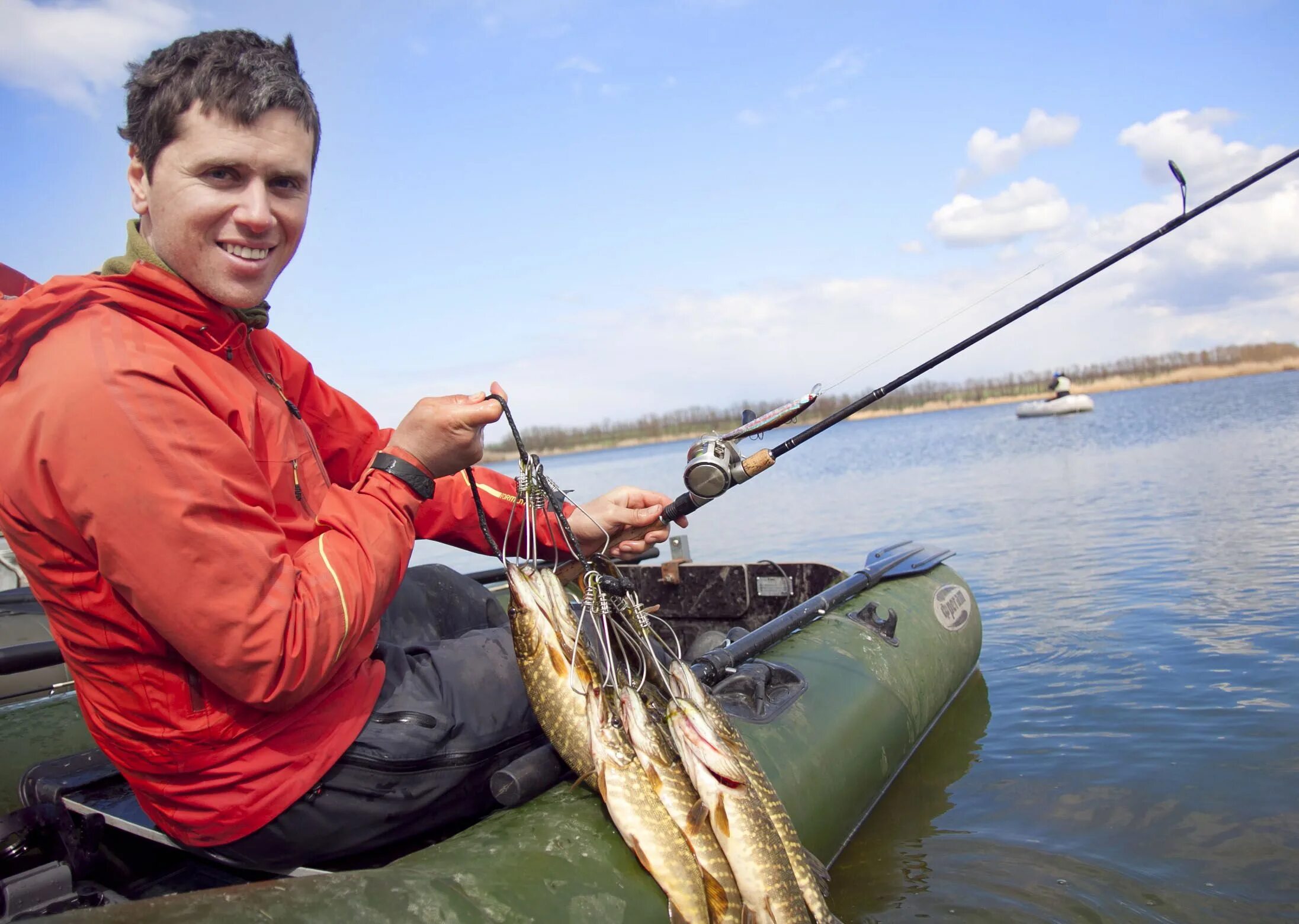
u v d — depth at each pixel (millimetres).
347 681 1854
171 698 1601
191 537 1443
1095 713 4117
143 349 1511
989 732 4004
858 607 3982
